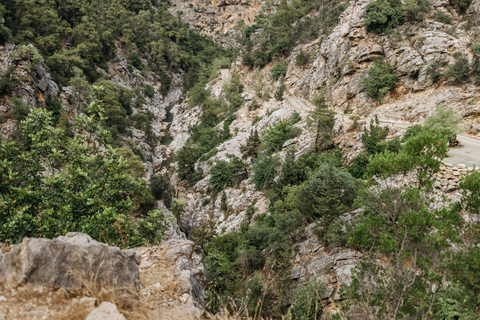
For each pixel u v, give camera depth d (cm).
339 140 5922
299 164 5688
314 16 11419
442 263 1305
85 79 10050
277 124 7569
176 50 17100
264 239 4238
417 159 1516
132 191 1839
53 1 12044
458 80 5534
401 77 6288
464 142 4638
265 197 5922
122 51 14750
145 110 12394
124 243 1395
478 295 1209
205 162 8256
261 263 3969
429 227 1361
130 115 10881
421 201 1450
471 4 6612
